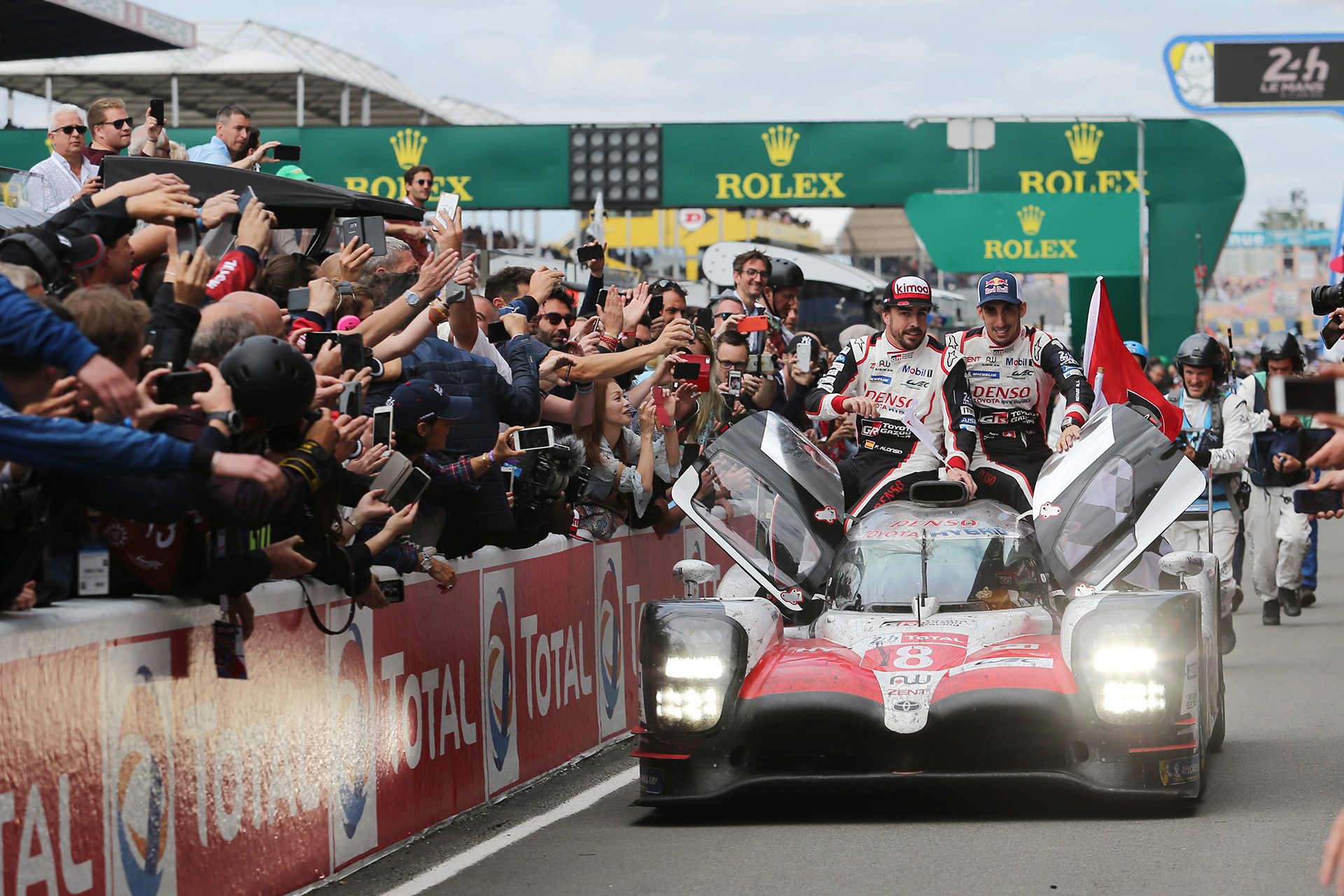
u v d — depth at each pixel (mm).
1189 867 13289
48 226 12508
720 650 15945
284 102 69062
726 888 13148
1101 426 20047
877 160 64938
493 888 13602
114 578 11977
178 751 11883
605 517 22125
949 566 17578
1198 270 66500
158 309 12781
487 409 18297
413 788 15758
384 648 15289
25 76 60969
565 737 20125
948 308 75688
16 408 10977
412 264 19172
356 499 15062
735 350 27625
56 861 10422
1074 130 65500
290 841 13391
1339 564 47312
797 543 20031
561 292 22891
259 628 13102
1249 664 27547
